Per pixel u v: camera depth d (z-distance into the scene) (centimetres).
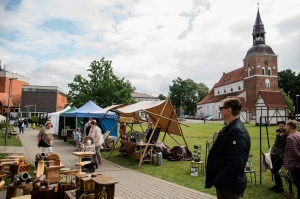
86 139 1032
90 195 483
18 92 9212
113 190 471
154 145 1260
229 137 325
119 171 980
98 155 1102
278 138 725
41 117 5028
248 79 6906
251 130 3123
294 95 7356
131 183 789
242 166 311
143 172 964
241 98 6656
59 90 8731
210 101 8806
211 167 344
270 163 736
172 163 1166
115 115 1991
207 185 346
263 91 4609
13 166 741
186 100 10956
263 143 1853
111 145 1714
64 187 543
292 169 594
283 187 770
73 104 3444
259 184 792
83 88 3484
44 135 1061
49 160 743
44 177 572
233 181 314
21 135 2670
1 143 1831
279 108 4453
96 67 3522
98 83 3469
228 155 319
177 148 1295
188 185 773
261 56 6662
